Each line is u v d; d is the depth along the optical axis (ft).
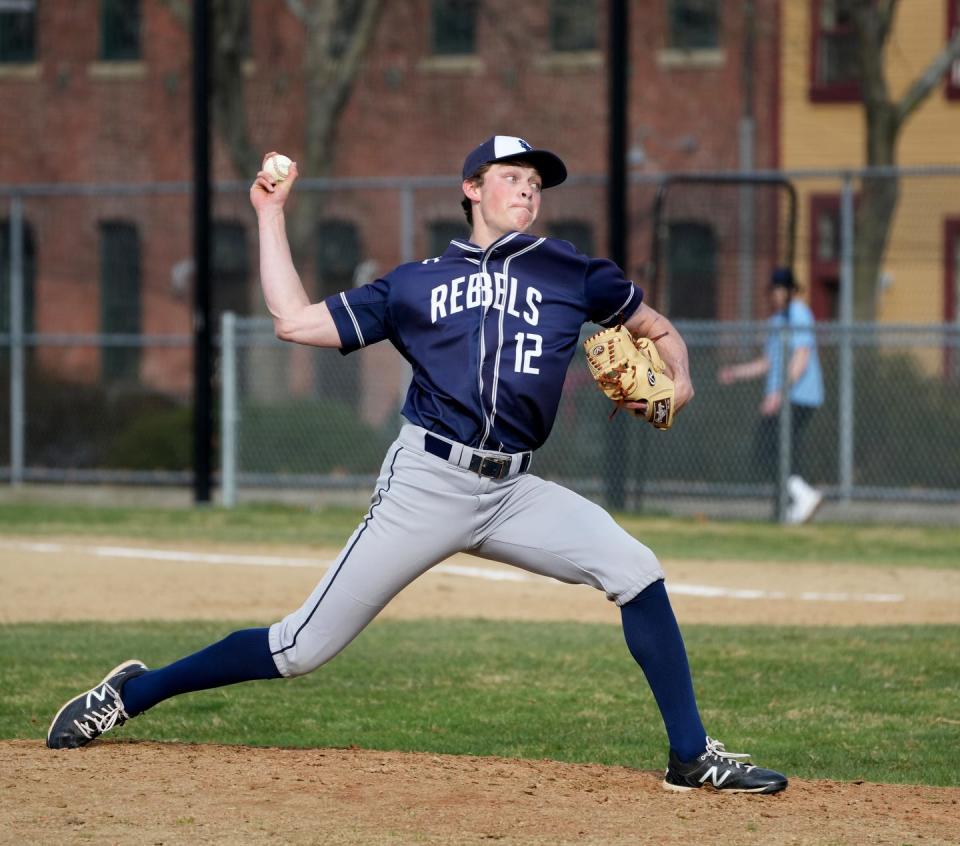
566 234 257.34
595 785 56.49
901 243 238.89
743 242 240.32
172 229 276.00
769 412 165.78
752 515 169.68
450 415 53.16
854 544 144.36
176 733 68.69
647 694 79.00
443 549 54.44
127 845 47.75
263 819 50.78
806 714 74.18
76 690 77.30
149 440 205.87
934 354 189.88
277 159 54.54
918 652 89.81
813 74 248.11
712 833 49.98
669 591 115.14
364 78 266.16
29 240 280.92
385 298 54.24
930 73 206.90
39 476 200.44
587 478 180.65
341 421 196.54
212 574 121.70
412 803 53.11
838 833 50.24
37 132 286.25
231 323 178.40
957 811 53.72
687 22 255.91
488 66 263.49
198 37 176.76
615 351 54.60
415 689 80.02
